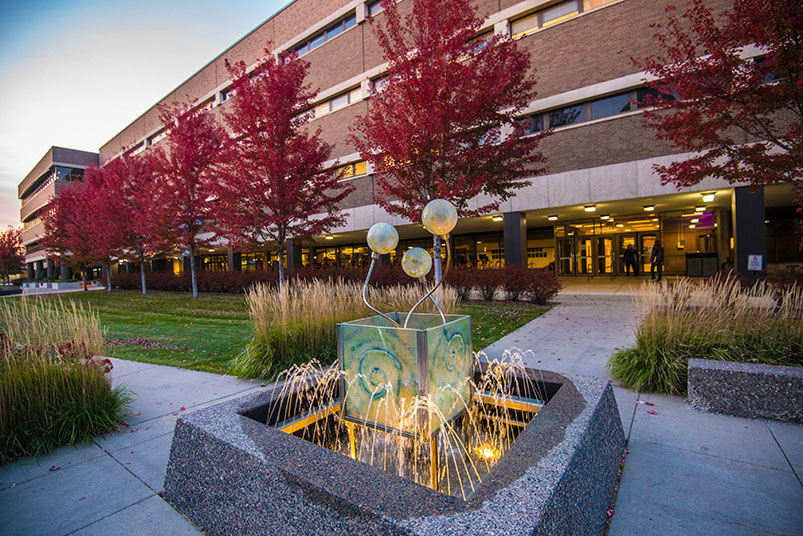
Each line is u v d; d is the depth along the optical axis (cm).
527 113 1480
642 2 1274
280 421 267
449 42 767
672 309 454
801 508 221
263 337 533
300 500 165
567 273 2062
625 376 439
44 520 231
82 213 2327
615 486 240
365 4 1870
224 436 212
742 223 1124
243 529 192
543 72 1447
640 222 1875
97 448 327
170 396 454
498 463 171
